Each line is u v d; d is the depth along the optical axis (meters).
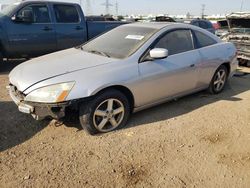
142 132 4.01
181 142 3.79
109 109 3.85
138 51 4.15
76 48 4.96
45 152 3.46
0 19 6.94
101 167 3.21
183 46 4.80
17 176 3.01
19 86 3.63
